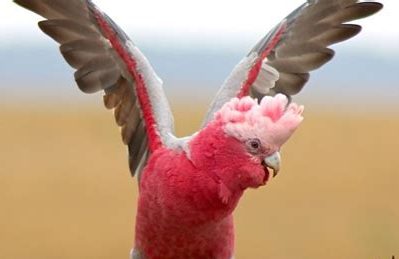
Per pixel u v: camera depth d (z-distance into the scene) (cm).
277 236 2519
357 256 2467
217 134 1088
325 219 2638
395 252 2484
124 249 2531
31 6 1192
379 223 2616
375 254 2486
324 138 3709
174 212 1102
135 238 1145
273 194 2806
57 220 2647
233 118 1085
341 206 2758
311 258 2439
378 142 3700
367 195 2897
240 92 1187
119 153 3241
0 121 4134
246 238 2483
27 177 2964
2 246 2536
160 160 1113
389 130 3966
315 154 3391
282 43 1245
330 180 3012
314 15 1239
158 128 1154
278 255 2459
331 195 2869
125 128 1210
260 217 2631
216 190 1087
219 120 1092
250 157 1081
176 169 1097
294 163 3183
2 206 2736
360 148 3550
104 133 3719
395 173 3131
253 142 1080
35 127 3975
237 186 1093
